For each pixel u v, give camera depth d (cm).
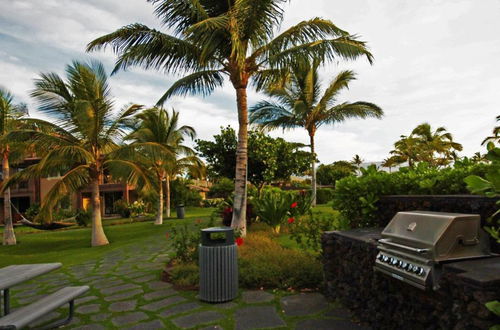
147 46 798
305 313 340
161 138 1805
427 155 3009
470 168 298
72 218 2320
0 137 1184
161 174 1784
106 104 1158
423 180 358
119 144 1305
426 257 215
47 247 1253
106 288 484
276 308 359
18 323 244
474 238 222
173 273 518
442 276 200
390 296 268
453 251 215
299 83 1955
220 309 366
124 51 813
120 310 380
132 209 2469
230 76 856
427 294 225
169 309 375
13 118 1346
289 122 2055
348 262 335
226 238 397
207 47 747
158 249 873
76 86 1135
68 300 318
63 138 1176
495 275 173
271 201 940
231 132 1305
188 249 610
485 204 246
